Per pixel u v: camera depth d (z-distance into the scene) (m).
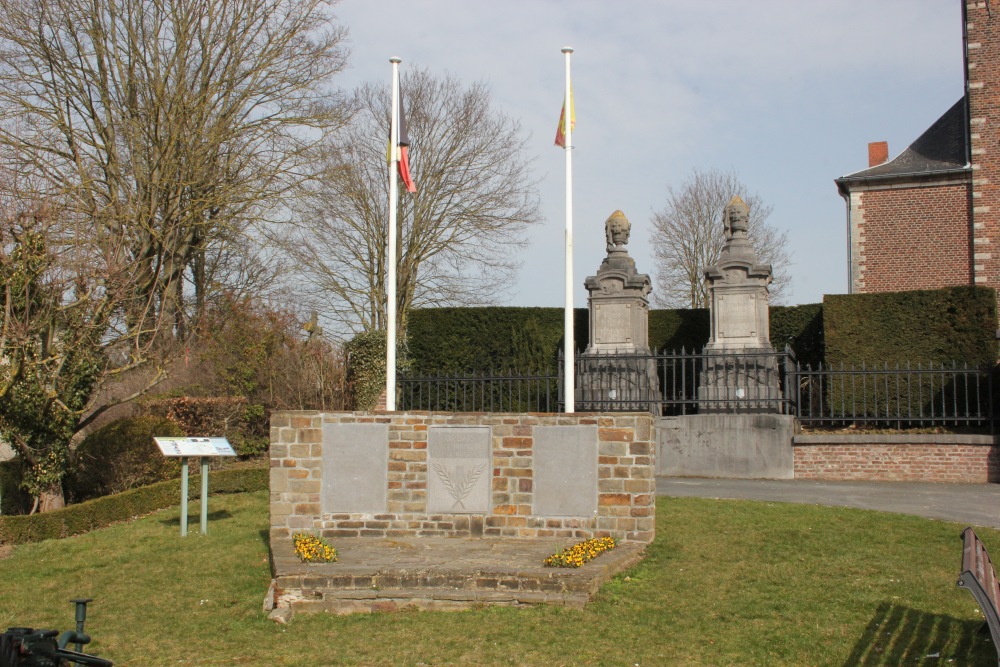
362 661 8.01
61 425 15.09
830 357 21.91
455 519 11.59
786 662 7.73
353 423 11.76
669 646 8.14
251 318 23.36
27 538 13.03
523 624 8.75
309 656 8.16
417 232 29.95
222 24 23.83
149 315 21.50
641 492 11.33
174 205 22.36
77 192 20.16
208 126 23.94
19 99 22.25
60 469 15.27
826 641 8.14
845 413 21.58
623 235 22.45
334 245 30.03
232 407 21.14
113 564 11.55
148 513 15.36
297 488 11.73
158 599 10.02
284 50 24.53
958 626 8.36
